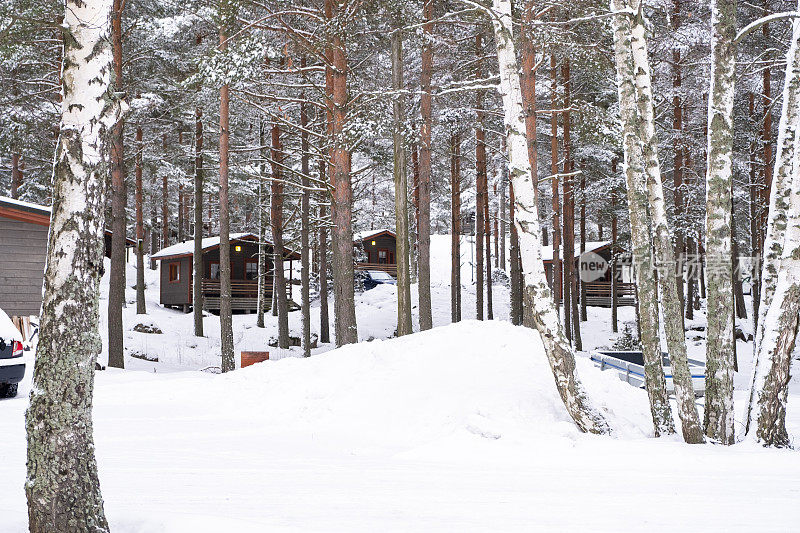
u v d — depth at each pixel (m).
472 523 5.05
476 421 9.83
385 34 19.39
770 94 27.50
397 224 18.98
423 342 13.35
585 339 38.19
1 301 20.94
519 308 31.23
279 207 30.45
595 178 34.91
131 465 7.41
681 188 29.20
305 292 29.16
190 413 11.84
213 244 41.78
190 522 4.57
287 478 6.90
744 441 9.34
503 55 9.91
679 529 4.89
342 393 11.80
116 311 22.09
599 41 18.69
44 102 25.36
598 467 7.68
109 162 4.62
